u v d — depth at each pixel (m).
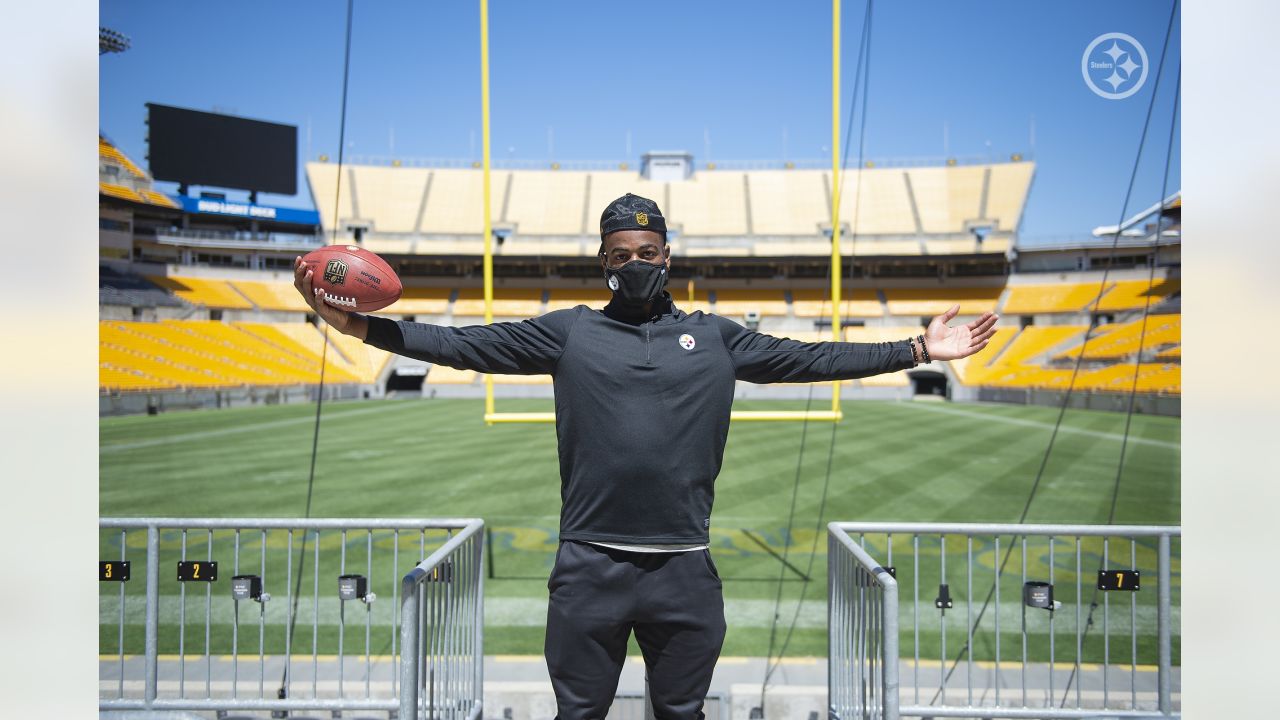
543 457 10.92
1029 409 20.12
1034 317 29.36
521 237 34.03
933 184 34.03
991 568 5.35
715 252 32.34
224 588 4.81
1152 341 22.19
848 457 10.92
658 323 1.54
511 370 1.54
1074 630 4.16
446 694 2.26
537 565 5.52
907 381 26.12
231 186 27.23
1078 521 7.02
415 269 33.88
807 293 32.94
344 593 2.72
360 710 2.71
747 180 36.09
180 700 2.70
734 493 8.27
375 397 25.95
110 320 24.20
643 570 1.49
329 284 1.45
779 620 4.37
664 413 1.47
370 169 35.19
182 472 9.73
